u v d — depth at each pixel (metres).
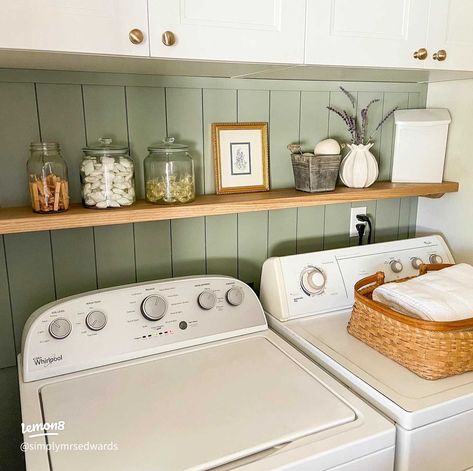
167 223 1.39
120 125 1.27
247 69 1.19
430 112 1.64
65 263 1.27
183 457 0.82
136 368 1.13
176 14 0.94
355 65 1.16
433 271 1.38
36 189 1.07
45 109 1.18
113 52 0.90
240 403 0.99
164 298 1.23
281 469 0.81
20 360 1.15
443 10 1.25
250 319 1.33
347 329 1.32
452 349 1.06
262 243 1.56
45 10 0.83
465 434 1.03
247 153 1.46
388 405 0.98
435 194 1.68
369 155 1.55
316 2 1.07
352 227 1.72
